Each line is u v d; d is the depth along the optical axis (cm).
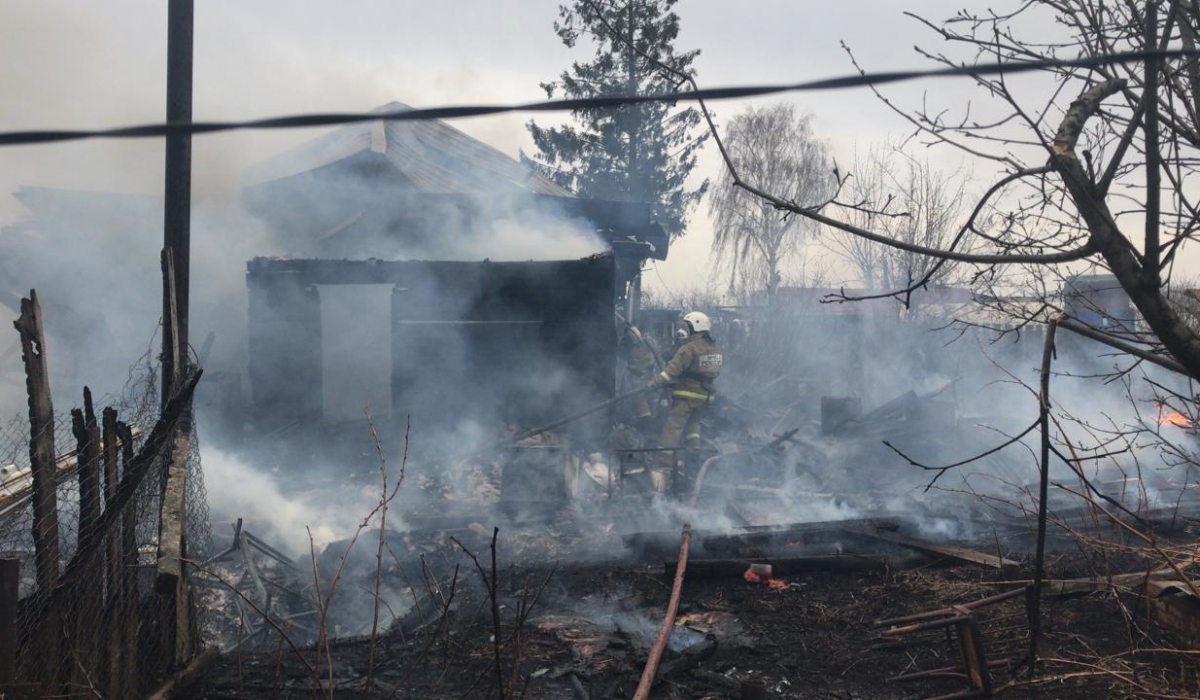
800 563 578
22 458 448
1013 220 311
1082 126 254
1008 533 666
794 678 423
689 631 475
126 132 134
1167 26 241
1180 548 377
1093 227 251
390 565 612
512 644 451
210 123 137
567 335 1040
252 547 657
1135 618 420
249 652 454
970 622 388
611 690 401
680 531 668
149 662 370
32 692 290
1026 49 270
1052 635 454
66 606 326
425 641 459
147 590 384
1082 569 555
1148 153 240
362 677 413
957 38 272
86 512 340
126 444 372
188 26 493
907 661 439
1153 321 250
